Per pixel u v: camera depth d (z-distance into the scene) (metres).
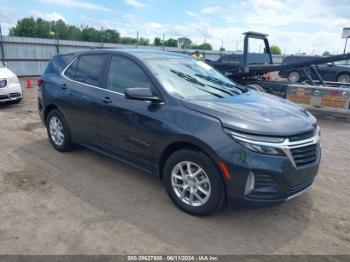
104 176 4.35
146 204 3.63
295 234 3.16
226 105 3.38
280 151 2.93
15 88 9.06
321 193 4.09
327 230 3.25
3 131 6.46
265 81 10.68
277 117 3.25
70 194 3.82
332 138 6.95
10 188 3.92
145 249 2.85
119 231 3.10
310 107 9.12
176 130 3.26
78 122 4.64
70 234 3.02
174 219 3.34
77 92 4.55
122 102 3.87
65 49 22.14
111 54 4.30
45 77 5.31
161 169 3.66
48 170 4.50
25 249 2.79
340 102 8.58
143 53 4.22
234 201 3.05
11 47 19.05
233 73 11.06
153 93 3.63
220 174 3.08
